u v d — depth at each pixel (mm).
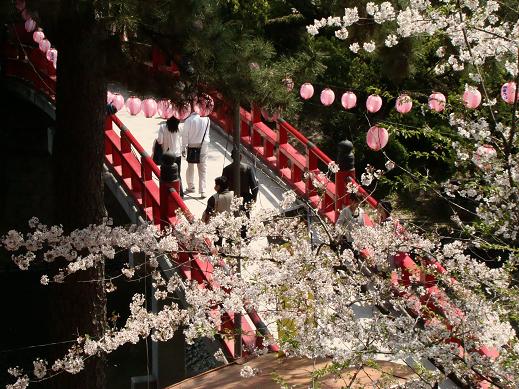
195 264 11289
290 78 10266
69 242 8734
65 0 8953
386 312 7418
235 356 9602
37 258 21703
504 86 8133
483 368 6246
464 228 7066
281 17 18406
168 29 9430
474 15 6949
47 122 21859
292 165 14484
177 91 9883
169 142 14320
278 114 10164
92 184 10617
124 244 8648
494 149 6793
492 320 6316
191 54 9625
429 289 7453
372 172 8383
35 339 19422
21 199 22250
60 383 10672
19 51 19891
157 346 13586
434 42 11188
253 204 8703
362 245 7547
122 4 9203
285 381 6914
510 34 6895
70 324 10656
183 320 8031
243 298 7809
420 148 18141
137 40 10180
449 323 6812
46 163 22328
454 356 6234
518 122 7012
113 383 16641
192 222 9180
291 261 7410
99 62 9750
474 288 6738
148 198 13820
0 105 21641
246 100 9859
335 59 18922
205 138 14602
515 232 6633
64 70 10375
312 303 7254
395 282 7609
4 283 21469
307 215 9516
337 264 7516
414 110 15648
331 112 19266
